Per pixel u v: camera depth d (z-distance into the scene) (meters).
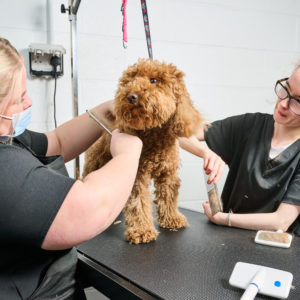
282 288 0.58
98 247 0.88
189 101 0.95
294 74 1.04
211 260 0.78
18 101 0.61
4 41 0.61
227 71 1.98
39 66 1.61
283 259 0.78
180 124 0.91
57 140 0.99
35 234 0.52
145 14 0.97
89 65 1.73
